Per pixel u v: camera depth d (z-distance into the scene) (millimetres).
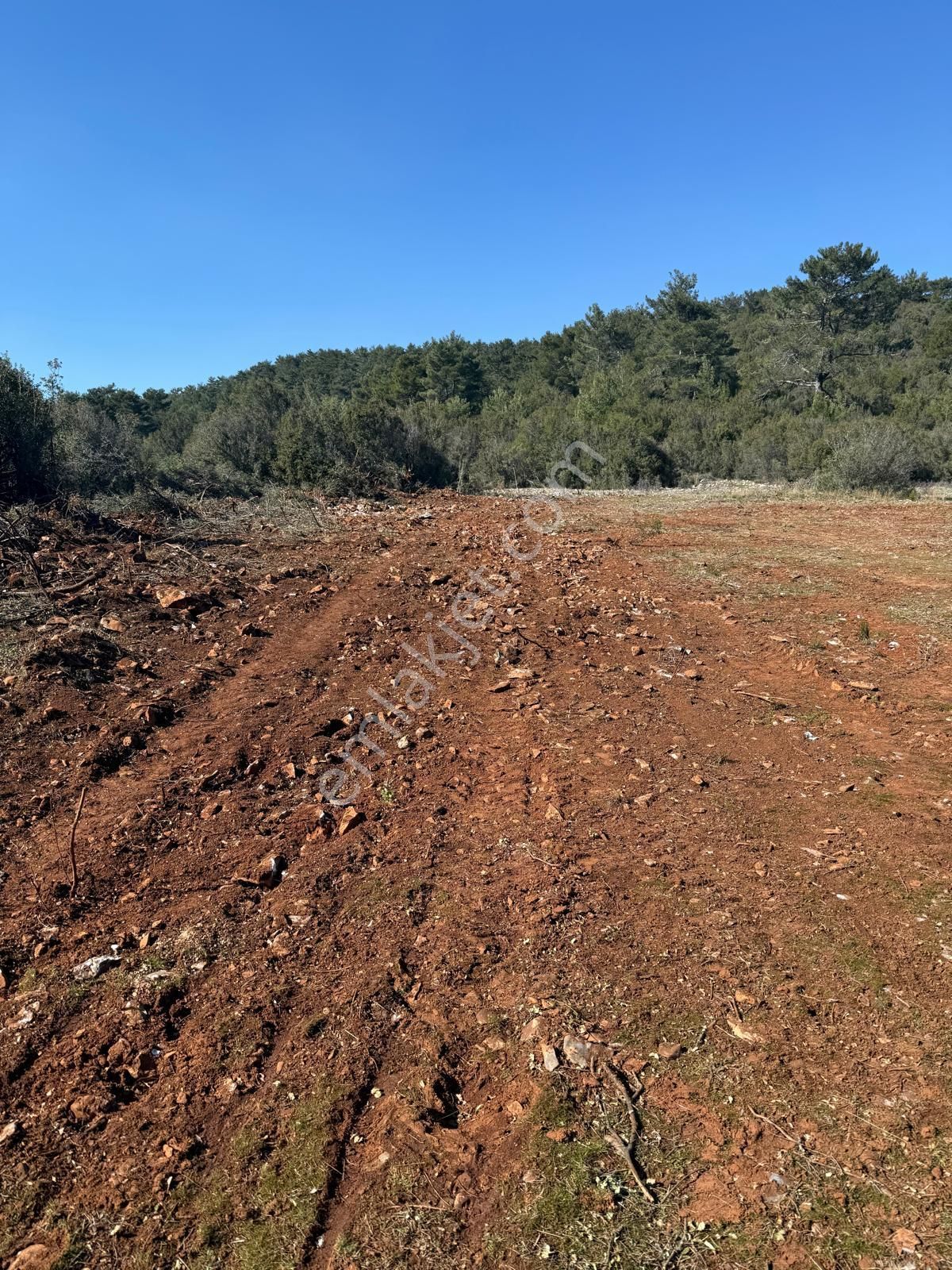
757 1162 2150
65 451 10070
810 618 6930
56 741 4539
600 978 2852
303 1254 1984
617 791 4164
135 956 3041
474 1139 2281
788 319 36344
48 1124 2354
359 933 3145
